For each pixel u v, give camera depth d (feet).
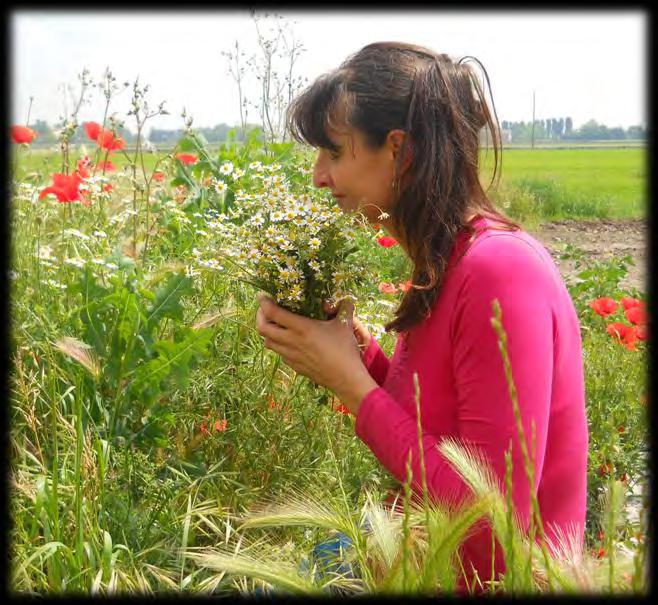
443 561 4.32
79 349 7.94
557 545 5.57
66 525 6.71
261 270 6.51
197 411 8.73
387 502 7.24
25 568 5.98
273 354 8.84
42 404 8.13
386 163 6.01
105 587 6.05
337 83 6.07
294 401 8.57
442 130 5.84
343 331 6.35
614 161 101.45
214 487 8.04
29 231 10.84
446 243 5.68
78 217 12.54
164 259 11.64
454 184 5.83
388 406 5.83
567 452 5.71
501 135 6.48
